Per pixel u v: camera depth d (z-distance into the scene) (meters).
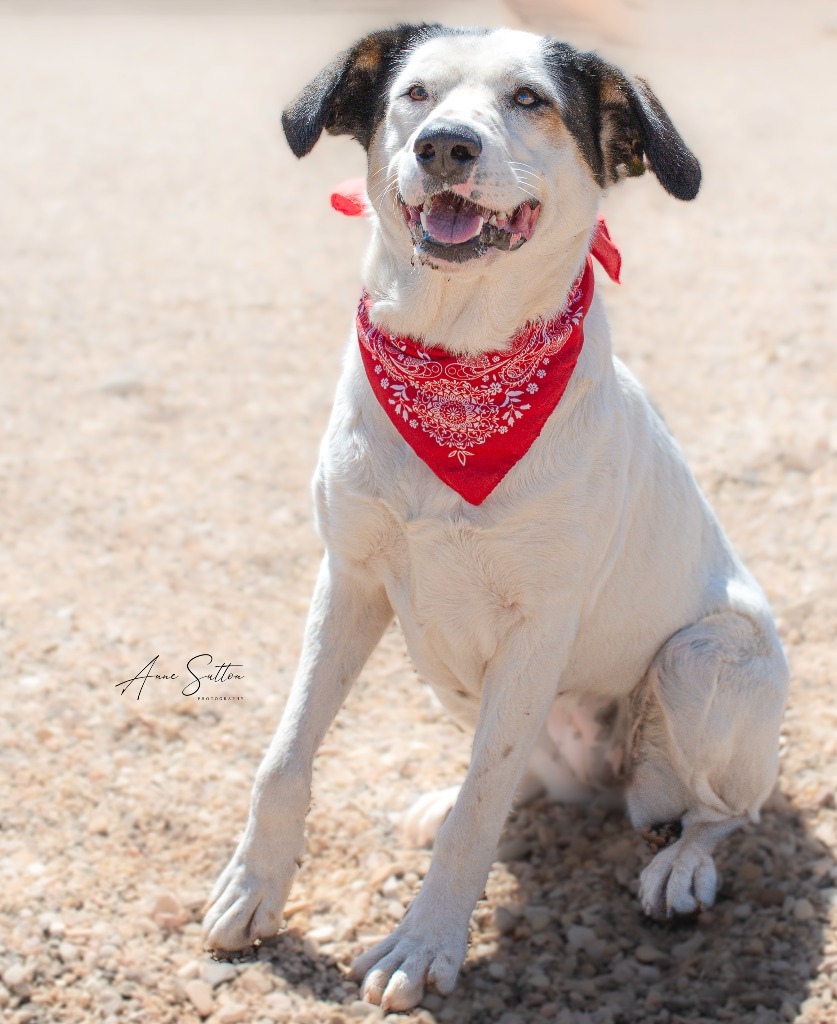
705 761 3.58
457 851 3.23
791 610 4.84
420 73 3.09
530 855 3.88
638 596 3.55
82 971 3.21
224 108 12.05
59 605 4.85
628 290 7.57
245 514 5.54
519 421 3.07
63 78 13.27
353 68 3.33
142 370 6.77
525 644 3.24
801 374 6.47
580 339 3.17
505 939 3.53
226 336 7.23
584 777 3.98
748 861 3.75
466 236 2.92
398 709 4.49
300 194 9.67
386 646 4.79
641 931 3.55
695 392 6.38
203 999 3.16
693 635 3.62
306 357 6.99
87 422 6.25
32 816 3.79
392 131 3.13
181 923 3.42
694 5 15.37
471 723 3.72
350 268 8.23
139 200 9.48
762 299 7.34
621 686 3.72
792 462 5.73
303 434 6.20
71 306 7.58
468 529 3.11
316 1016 3.12
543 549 3.14
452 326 3.08
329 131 3.41
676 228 8.55
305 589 5.08
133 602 4.92
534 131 3.04
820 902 3.55
